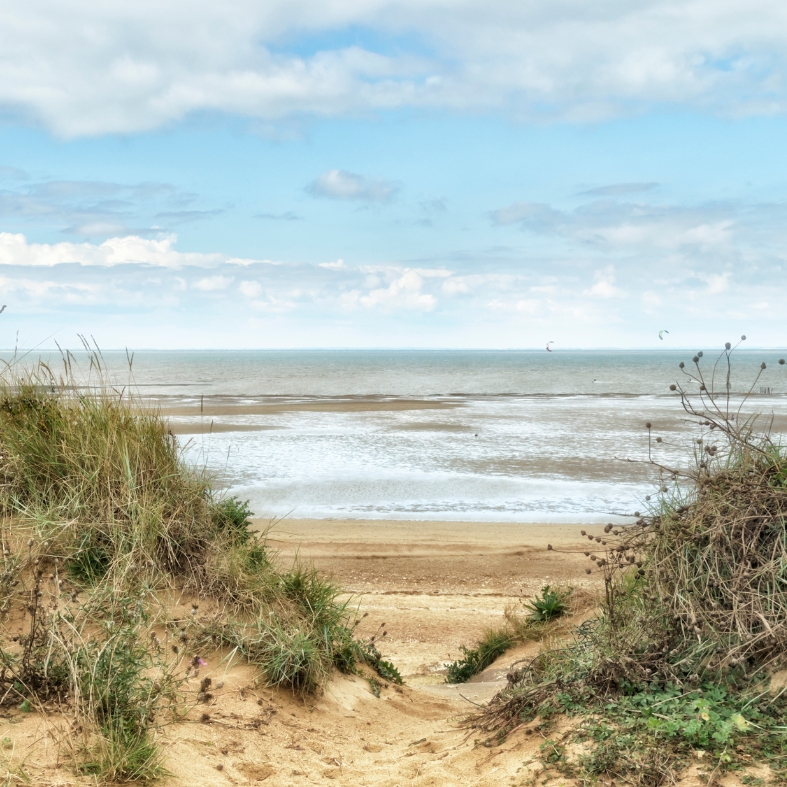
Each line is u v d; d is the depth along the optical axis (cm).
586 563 1244
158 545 560
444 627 942
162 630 498
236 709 436
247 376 10675
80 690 353
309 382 8994
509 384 8869
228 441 2808
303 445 2719
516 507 1722
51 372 637
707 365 15250
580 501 1791
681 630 396
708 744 321
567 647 500
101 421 609
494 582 1151
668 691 365
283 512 1627
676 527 420
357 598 1053
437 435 3098
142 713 355
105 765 315
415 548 1329
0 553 478
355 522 1538
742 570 384
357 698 552
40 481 564
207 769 353
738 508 409
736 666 368
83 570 501
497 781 340
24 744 319
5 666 367
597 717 367
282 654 500
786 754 306
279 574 616
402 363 19900
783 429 2069
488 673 722
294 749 408
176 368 14175
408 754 418
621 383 9069
